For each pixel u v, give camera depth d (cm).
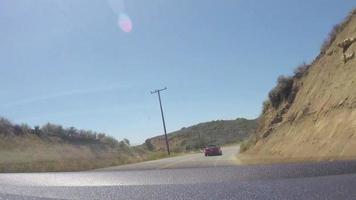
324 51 2930
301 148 1945
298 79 3525
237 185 515
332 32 2853
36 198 601
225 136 15150
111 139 8575
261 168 643
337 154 1373
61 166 2972
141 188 574
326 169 556
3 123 6369
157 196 504
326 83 2302
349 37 2316
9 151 5522
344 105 1758
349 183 463
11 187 745
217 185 530
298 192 441
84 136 7819
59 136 7306
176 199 479
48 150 6319
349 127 1529
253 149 3622
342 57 2203
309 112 2317
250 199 431
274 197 426
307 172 552
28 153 5669
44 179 855
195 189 518
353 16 2548
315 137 1856
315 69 2853
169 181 625
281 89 3709
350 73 1959
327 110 1936
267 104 4291
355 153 1238
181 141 15838
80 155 6675
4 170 2394
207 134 15900
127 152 8512
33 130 6825
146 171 864
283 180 518
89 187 646
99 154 7325
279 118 3500
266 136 3488
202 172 691
